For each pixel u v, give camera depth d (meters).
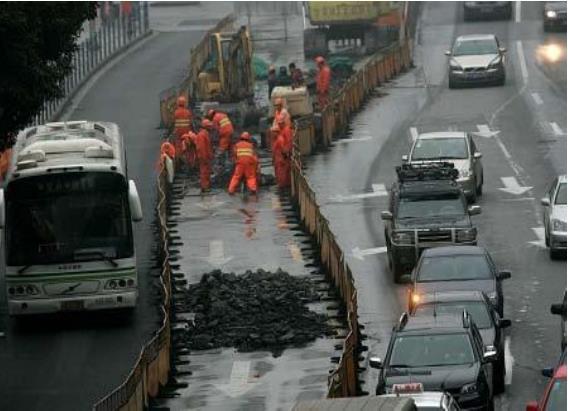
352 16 173.25
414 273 75.12
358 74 143.75
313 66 170.62
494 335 64.44
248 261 90.56
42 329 79.19
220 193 110.75
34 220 77.12
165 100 137.12
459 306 66.56
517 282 83.19
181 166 120.75
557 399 51.91
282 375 69.75
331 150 124.38
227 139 120.12
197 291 82.88
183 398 66.94
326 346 73.81
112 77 166.50
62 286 77.00
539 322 75.25
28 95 76.38
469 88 150.75
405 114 138.50
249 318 77.81
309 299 81.06
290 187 109.69
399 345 60.84
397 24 174.62
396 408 46.19
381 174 114.31
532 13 196.62
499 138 125.56
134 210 77.19
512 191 106.38
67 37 83.00
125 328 78.44
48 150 79.00
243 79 140.75
